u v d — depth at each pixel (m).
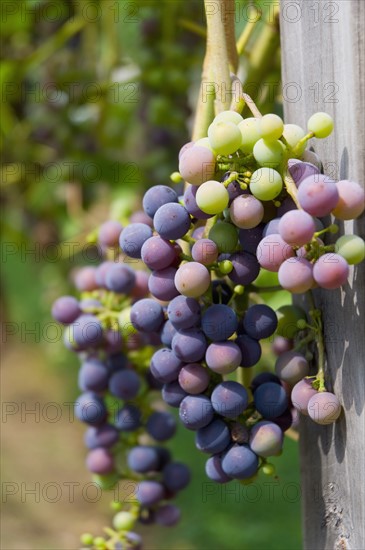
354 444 0.60
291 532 1.63
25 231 1.39
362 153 0.58
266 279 0.83
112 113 1.25
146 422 0.74
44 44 1.20
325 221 0.61
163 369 0.62
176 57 1.08
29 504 1.89
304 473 0.65
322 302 0.62
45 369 2.74
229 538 1.65
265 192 0.58
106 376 0.73
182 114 1.13
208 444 0.61
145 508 0.75
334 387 0.61
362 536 0.61
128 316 0.71
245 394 0.60
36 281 2.81
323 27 0.60
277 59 0.82
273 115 0.57
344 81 0.59
